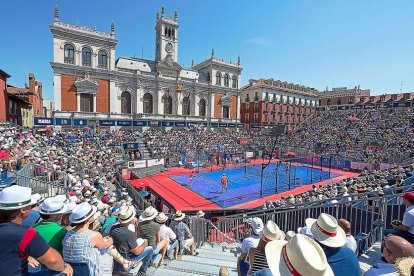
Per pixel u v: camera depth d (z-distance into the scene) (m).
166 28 52.06
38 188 13.27
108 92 43.72
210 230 13.22
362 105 64.19
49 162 17.34
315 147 45.84
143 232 6.48
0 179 11.97
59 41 38.91
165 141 39.09
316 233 3.35
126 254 5.15
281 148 45.03
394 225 4.61
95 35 41.50
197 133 46.66
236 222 13.59
